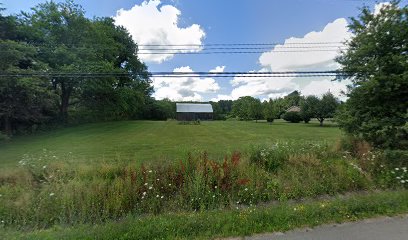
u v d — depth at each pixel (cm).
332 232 302
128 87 3362
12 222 377
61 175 538
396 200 388
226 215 358
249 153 684
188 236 300
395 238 284
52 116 2311
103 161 694
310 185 508
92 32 2548
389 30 666
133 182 468
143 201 427
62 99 2466
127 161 746
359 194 478
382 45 683
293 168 595
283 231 307
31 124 1997
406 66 618
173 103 6197
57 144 1320
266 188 497
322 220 333
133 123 2934
